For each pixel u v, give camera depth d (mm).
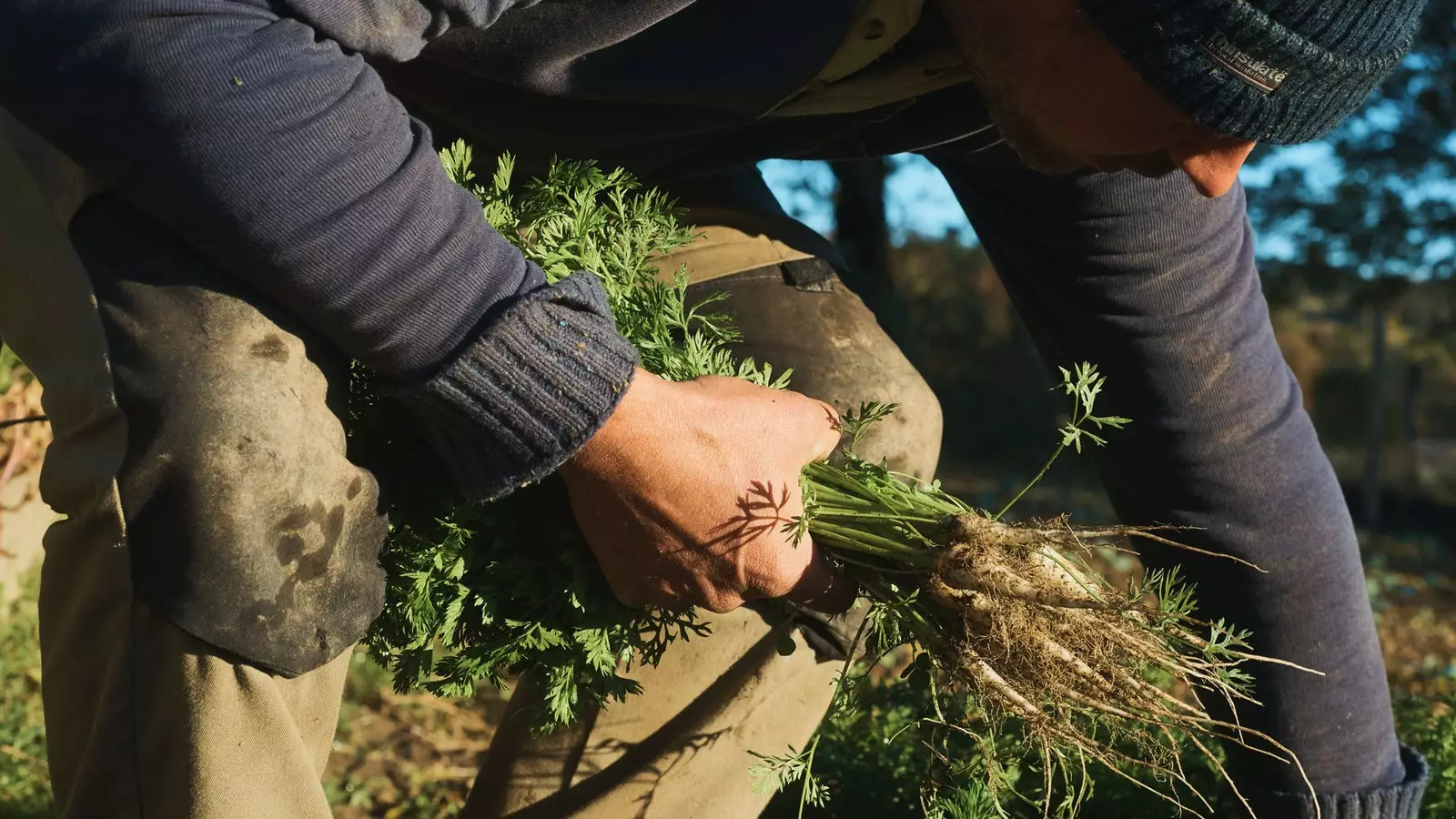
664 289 1869
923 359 16281
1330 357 18844
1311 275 10367
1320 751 2264
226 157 1348
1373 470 11641
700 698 2082
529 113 1885
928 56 1868
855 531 1812
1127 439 2250
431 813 3391
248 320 1452
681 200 2203
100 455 1449
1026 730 1795
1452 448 17047
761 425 1659
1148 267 2137
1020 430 15344
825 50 1756
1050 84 1733
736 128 1990
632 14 1699
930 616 1795
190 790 1461
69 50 1337
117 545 1446
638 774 2084
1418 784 2334
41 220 1549
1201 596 2281
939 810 1946
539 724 1869
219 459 1422
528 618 1762
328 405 1525
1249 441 2203
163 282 1450
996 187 2229
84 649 1509
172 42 1336
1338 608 2248
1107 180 2072
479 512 1710
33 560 4504
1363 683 2277
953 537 1757
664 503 1601
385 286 1416
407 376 1475
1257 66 1577
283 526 1467
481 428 1486
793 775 1926
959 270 19469
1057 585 1732
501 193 1848
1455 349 14094
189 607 1434
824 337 2100
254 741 1490
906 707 2951
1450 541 10617
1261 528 2211
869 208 11195
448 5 1500
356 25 1454
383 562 1716
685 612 1852
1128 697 1768
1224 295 2191
